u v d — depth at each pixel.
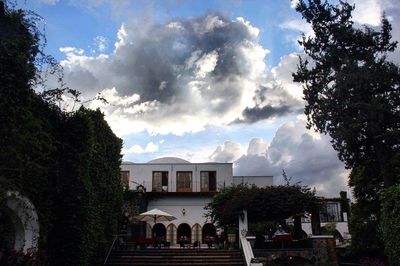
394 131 20.19
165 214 24.39
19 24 9.24
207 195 33.97
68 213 11.60
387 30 23.33
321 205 21.23
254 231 22.41
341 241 33.06
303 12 24.97
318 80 24.22
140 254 18.31
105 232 17.20
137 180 35.34
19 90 9.09
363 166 23.16
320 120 22.66
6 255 8.77
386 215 14.29
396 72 21.36
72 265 11.44
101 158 16.34
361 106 20.92
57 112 11.52
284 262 19.08
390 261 14.10
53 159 10.84
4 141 8.73
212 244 27.33
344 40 23.72
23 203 9.41
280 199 20.48
